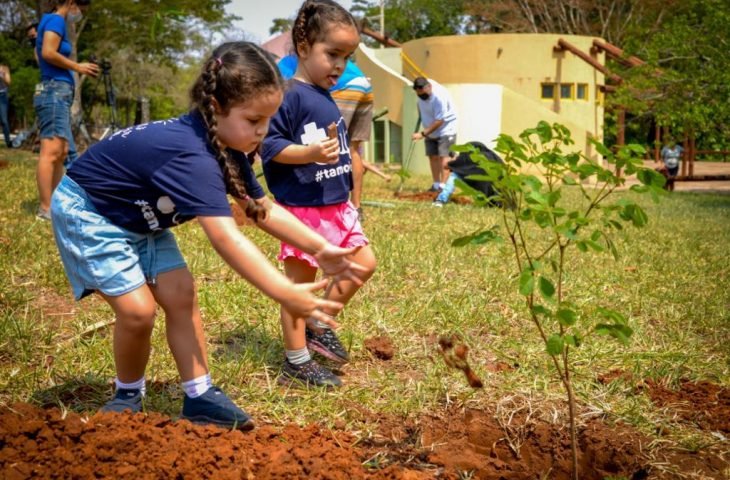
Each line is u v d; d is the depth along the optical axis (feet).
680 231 29.04
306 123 11.89
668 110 49.03
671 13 103.65
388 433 10.37
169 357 11.87
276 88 8.54
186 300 9.44
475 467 10.03
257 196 9.33
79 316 13.78
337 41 11.79
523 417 11.10
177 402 10.48
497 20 123.95
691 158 72.59
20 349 11.91
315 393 11.19
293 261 12.05
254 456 8.54
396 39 158.30
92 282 9.03
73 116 54.39
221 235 8.32
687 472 9.94
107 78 40.55
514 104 59.62
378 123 71.00
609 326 8.62
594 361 13.15
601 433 10.68
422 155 60.39
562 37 65.21
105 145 9.02
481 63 65.41
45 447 8.04
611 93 63.41
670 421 11.12
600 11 117.50
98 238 8.98
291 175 11.88
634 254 22.79
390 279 17.61
